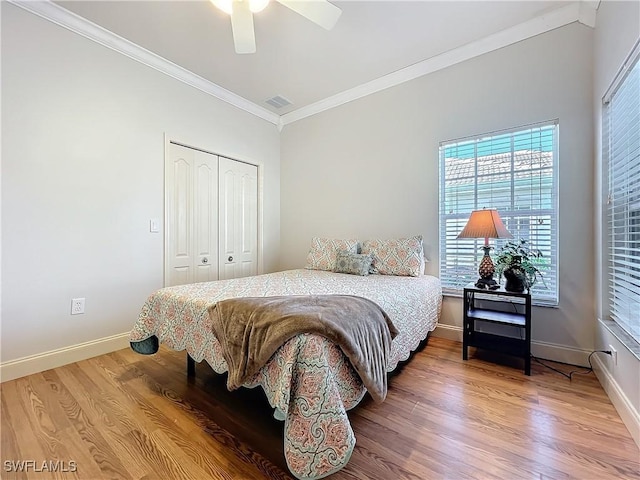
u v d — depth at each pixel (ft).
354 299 5.31
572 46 7.14
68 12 7.05
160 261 9.18
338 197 11.63
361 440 4.44
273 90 10.94
